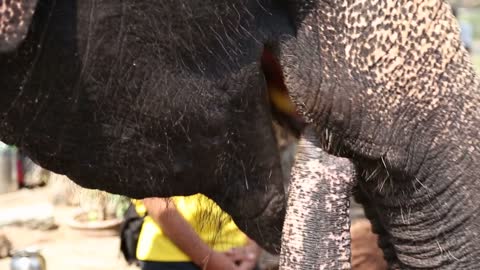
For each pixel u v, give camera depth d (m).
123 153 2.14
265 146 2.28
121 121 2.10
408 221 2.27
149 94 2.09
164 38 2.06
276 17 2.16
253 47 2.15
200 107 2.15
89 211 10.07
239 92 2.18
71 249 9.37
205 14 2.08
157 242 4.51
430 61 2.10
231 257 4.41
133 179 2.19
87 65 2.02
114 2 1.99
